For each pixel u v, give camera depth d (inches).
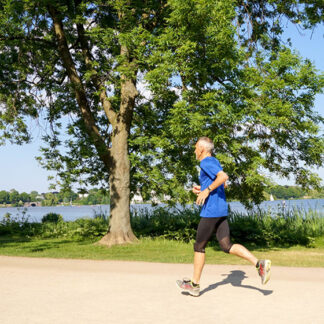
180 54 386.3
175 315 141.9
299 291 186.1
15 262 312.7
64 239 557.6
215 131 386.3
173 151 446.9
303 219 547.5
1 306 158.2
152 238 526.3
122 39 415.2
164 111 514.0
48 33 550.3
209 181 175.6
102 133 564.7
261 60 428.1
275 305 157.2
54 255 366.3
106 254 376.8
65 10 439.2
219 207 173.8
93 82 504.1
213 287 197.5
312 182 455.5
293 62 396.8
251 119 382.9
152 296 175.9
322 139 431.2
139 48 417.1
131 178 525.3
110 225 479.5
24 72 575.5
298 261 319.0
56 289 195.0
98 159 568.4
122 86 484.4
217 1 373.7
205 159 177.5
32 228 666.2
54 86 584.1
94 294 181.6
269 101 393.1
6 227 665.6
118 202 478.9
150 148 478.0
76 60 586.2
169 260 323.9
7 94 574.2
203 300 167.2
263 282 159.5
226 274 243.3
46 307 155.9
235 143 392.5
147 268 273.6
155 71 377.1
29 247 450.0
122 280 221.3
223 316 140.2
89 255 366.3
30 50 555.5
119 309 151.7
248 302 162.9
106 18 519.8
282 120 378.9
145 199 526.9
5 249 425.7
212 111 378.0
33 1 426.6
